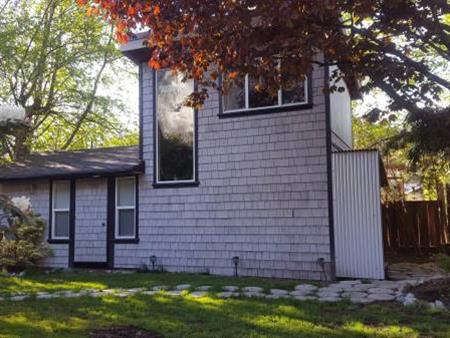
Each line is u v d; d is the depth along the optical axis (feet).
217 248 36.94
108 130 77.87
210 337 18.19
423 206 51.29
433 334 18.34
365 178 33.06
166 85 39.78
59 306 24.00
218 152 37.37
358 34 26.00
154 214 39.68
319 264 33.32
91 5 31.60
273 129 35.55
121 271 39.34
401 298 24.53
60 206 44.37
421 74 25.61
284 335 18.34
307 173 34.30
